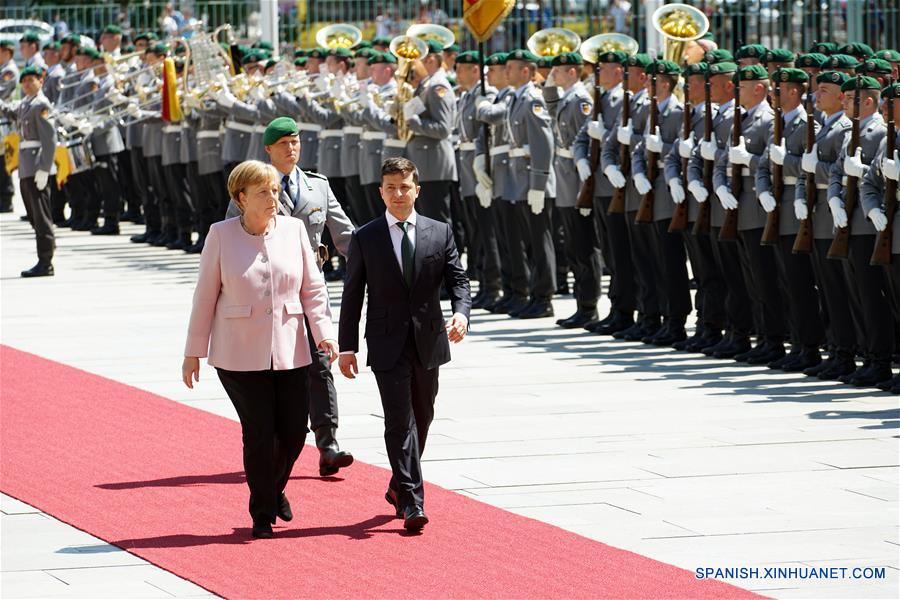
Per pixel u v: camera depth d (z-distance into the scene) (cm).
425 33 5425
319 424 2714
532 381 3572
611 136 4172
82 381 3650
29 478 2705
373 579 2073
